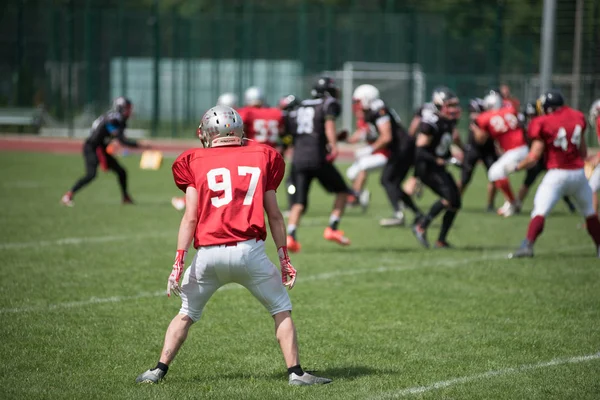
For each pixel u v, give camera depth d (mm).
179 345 19922
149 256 36938
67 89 127438
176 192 65562
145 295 29406
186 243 18969
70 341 23531
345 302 28875
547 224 50062
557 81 98750
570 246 41344
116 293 29703
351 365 21625
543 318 26688
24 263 34812
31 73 128375
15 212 50906
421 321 26312
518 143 51656
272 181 19500
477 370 21156
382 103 45594
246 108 48781
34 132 126812
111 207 54688
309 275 33656
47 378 20141
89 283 31234
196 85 128875
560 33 101438
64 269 33781
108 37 128625
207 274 19078
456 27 123000
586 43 99875
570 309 27922
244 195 19094
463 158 55375
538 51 110500
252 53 127562
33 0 127812
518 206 53531
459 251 39750
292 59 127500
